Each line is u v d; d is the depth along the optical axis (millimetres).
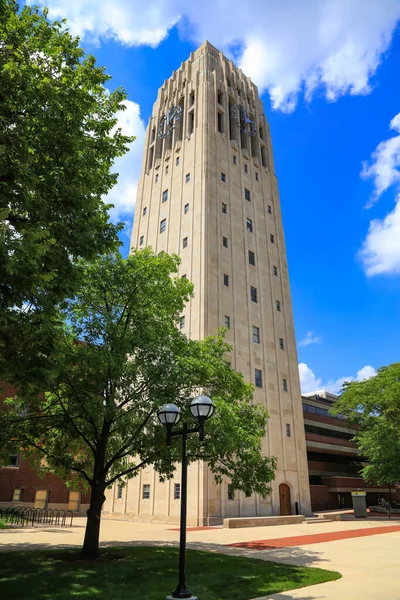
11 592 9875
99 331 16016
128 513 35969
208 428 14953
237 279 40625
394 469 41438
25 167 9594
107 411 14328
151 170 51156
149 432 15898
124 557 14734
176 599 8891
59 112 11367
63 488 36438
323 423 62469
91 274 16891
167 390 15562
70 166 11664
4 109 10531
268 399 38844
